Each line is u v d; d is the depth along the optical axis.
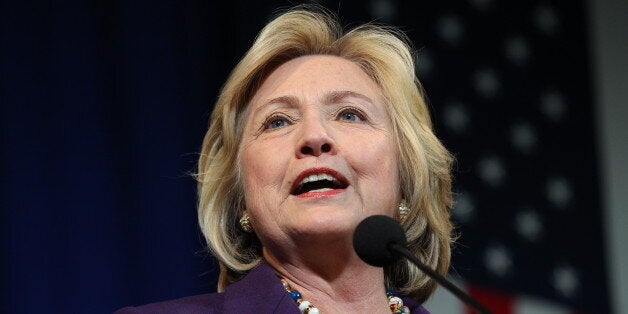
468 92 9.80
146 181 8.41
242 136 5.72
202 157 5.91
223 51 8.75
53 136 8.30
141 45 8.55
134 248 8.38
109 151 8.41
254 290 5.23
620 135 10.31
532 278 9.50
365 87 5.66
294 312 5.11
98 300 8.23
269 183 5.33
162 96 8.55
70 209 8.26
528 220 9.73
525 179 9.77
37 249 8.15
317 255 5.32
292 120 5.50
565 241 9.77
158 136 8.48
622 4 10.60
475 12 10.02
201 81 8.66
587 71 10.34
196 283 8.48
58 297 8.16
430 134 5.88
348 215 5.20
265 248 5.62
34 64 8.33
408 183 5.77
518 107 9.96
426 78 9.64
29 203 8.17
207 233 5.81
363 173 5.35
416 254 6.02
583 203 9.90
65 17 8.45
